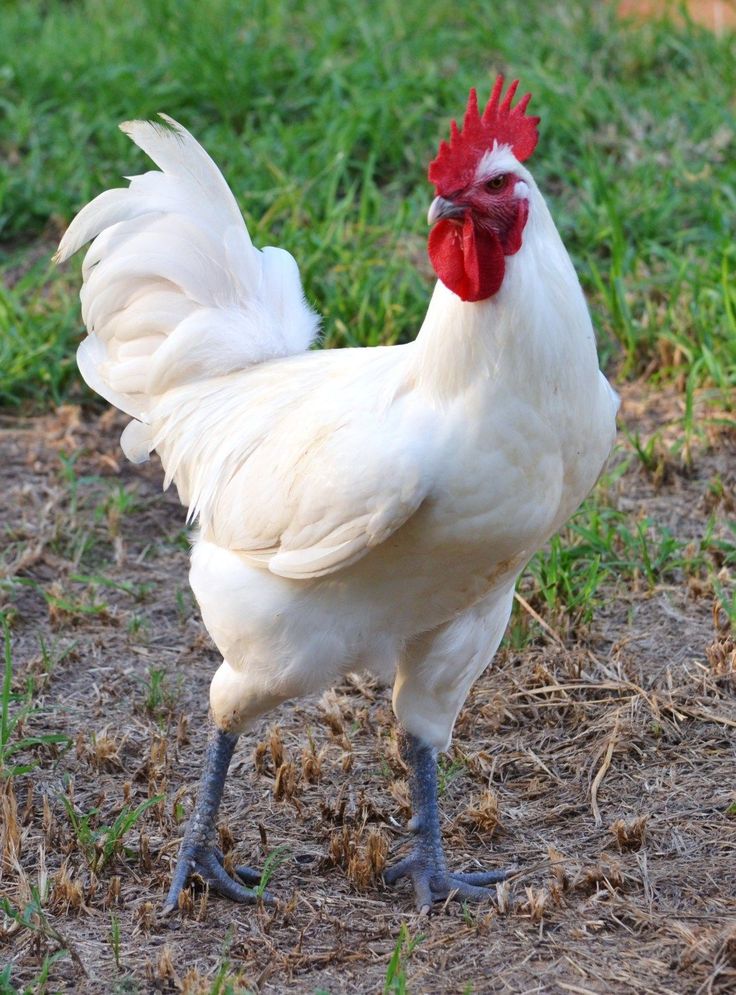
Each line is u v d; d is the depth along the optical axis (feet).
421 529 12.14
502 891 13.57
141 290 15.38
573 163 30.81
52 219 30.07
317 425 12.67
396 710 14.35
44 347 24.97
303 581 12.85
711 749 16.05
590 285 27.02
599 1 39.29
